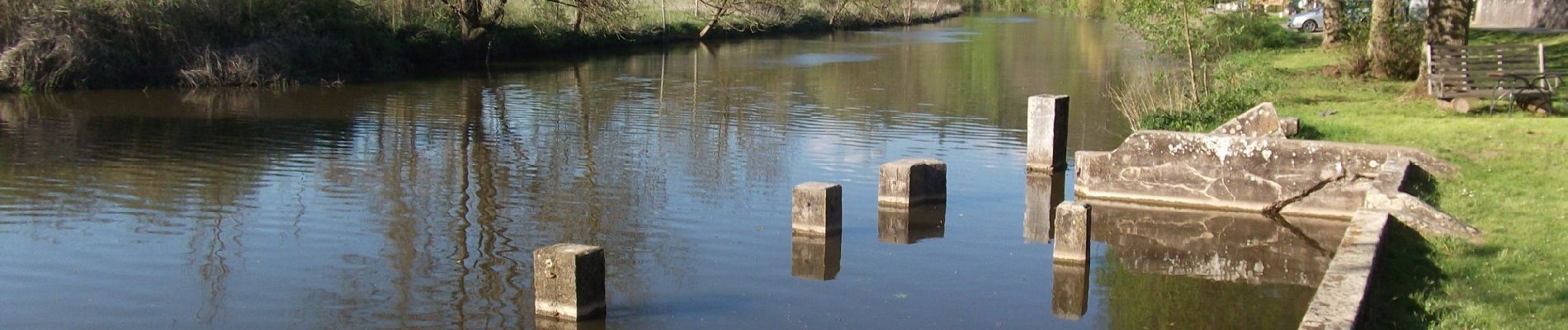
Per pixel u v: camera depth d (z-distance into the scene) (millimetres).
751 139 20500
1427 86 19547
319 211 14195
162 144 19688
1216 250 12328
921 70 36031
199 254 12133
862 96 28234
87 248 12352
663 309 10227
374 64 33438
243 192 15312
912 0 80438
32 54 28047
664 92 29344
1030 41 51906
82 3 29156
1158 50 21797
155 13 29812
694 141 20219
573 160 18109
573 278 9609
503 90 29688
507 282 11094
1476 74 17469
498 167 17453
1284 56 30750
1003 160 18094
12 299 10602
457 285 11008
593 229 13344
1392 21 24719
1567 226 10250
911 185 14328
